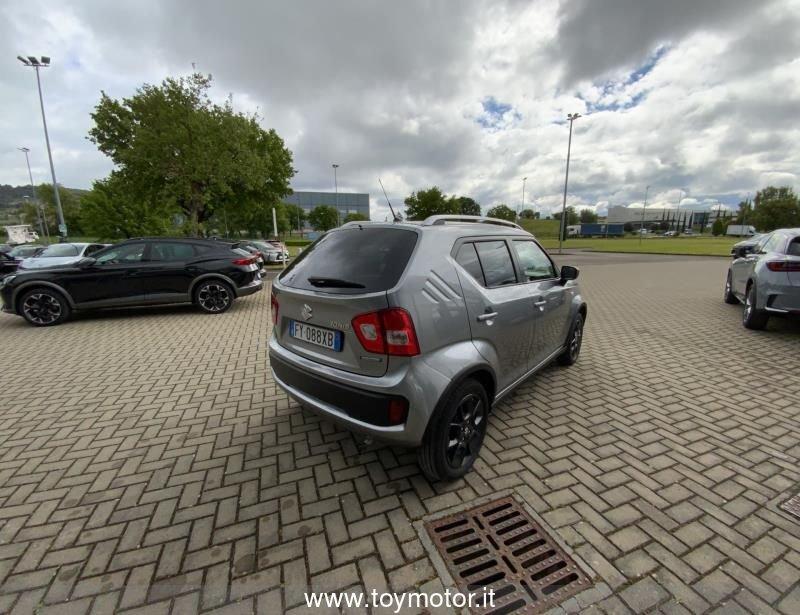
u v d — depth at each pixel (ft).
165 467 8.80
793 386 12.94
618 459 8.95
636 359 15.81
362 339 7.04
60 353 17.08
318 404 8.07
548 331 11.98
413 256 7.39
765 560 6.19
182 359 16.25
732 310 25.77
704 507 7.38
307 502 7.63
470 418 8.31
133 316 25.05
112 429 10.46
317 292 7.74
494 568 6.12
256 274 27.84
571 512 7.30
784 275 17.58
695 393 12.48
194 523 7.10
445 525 7.02
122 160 58.95
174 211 69.92
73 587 5.81
